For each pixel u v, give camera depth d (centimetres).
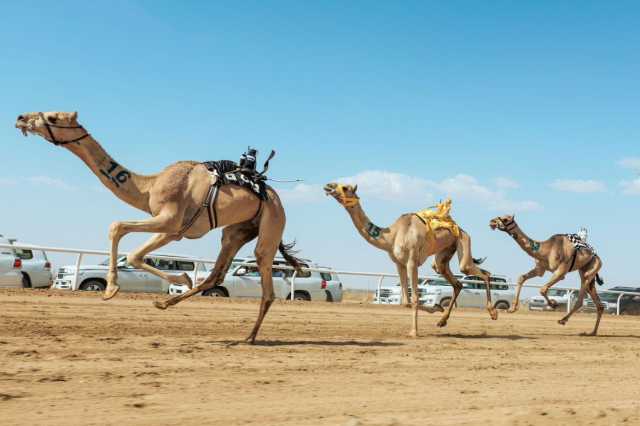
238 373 751
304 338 1166
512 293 2942
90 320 1202
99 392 611
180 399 600
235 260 2361
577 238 1639
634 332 1870
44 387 621
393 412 589
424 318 1897
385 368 852
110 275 894
